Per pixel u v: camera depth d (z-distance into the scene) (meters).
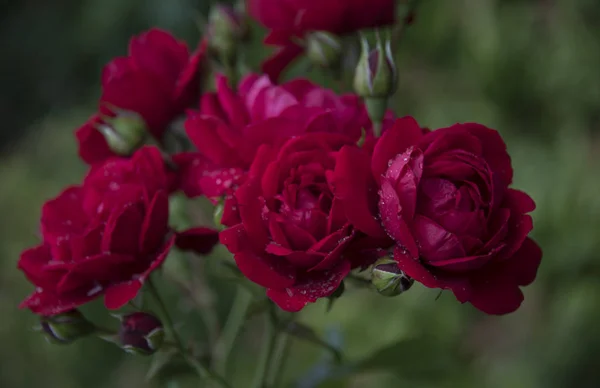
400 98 1.29
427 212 0.48
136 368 1.24
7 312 1.28
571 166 1.16
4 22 2.18
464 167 0.48
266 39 0.59
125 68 0.58
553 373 1.12
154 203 0.52
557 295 1.16
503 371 1.17
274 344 0.57
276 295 0.48
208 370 0.56
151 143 0.59
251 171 0.49
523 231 0.49
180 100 0.58
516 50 1.20
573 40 1.19
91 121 0.58
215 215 0.52
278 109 0.52
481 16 1.19
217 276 0.56
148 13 1.62
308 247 0.49
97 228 0.52
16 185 1.46
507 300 0.49
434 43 1.25
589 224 1.13
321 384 0.64
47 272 0.52
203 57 0.59
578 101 1.20
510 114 1.24
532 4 1.21
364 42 0.54
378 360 0.63
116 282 0.52
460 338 1.15
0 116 2.20
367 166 0.49
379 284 0.49
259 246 0.49
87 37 1.78
